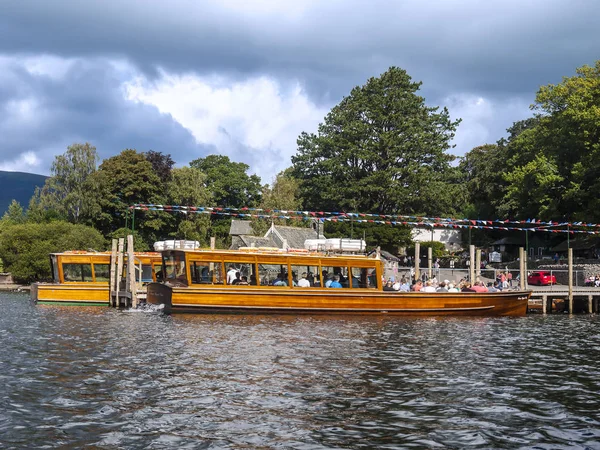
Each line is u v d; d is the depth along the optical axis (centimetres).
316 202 10669
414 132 10356
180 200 9569
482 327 3684
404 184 10288
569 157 7650
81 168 9506
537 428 1566
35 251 7544
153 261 4828
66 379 1997
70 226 8031
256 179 13262
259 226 9294
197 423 1556
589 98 7056
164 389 1884
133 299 4253
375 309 4094
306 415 1639
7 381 1955
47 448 1364
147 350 2552
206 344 2730
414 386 1992
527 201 8212
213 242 4622
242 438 1452
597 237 7488
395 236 9638
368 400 1802
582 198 7200
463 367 2336
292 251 4266
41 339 2833
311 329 3325
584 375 2223
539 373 2250
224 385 1950
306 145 11738
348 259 4097
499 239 10562
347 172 10325
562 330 3650
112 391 1850
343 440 1448
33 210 9606
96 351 2517
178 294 3828
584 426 1588
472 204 11431
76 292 4619
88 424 1534
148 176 9538
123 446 1388
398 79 10881
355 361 2402
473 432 1524
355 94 11381
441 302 4225
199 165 13525
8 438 1421
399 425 1570
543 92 8056
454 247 11294
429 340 3038
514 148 9519
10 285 7612
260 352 2553
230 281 3919
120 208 9300
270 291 3912
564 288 5250
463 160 11881
